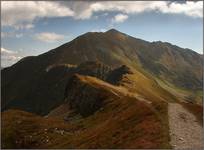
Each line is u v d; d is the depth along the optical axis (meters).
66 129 149.75
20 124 154.00
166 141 53.25
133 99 143.12
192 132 58.22
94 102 195.88
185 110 78.00
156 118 72.00
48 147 127.69
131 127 74.44
